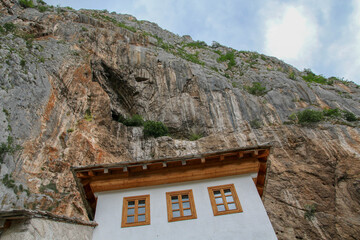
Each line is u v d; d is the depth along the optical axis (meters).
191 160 11.67
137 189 11.58
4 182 17.81
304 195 28.11
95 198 11.88
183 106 41.34
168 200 11.13
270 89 51.12
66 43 37.56
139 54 48.75
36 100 24.97
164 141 34.31
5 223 7.07
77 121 28.94
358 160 30.45
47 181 21.11
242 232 10.11
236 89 47.06
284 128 36.53
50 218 8.02
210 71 51.31
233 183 11.59
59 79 29.92
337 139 33.62
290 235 25.59
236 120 40.41
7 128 20.69
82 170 11.25
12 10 41.00
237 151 11.73
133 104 41.78
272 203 27.75
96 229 10.30
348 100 50.28
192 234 10.11
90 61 38.78
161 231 10.20
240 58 73.19
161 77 46.28
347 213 26.42
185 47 76.88
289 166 30.98
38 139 22.84
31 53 29.69
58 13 45.78
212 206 10.91
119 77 41.00
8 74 24.14
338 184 28.95
